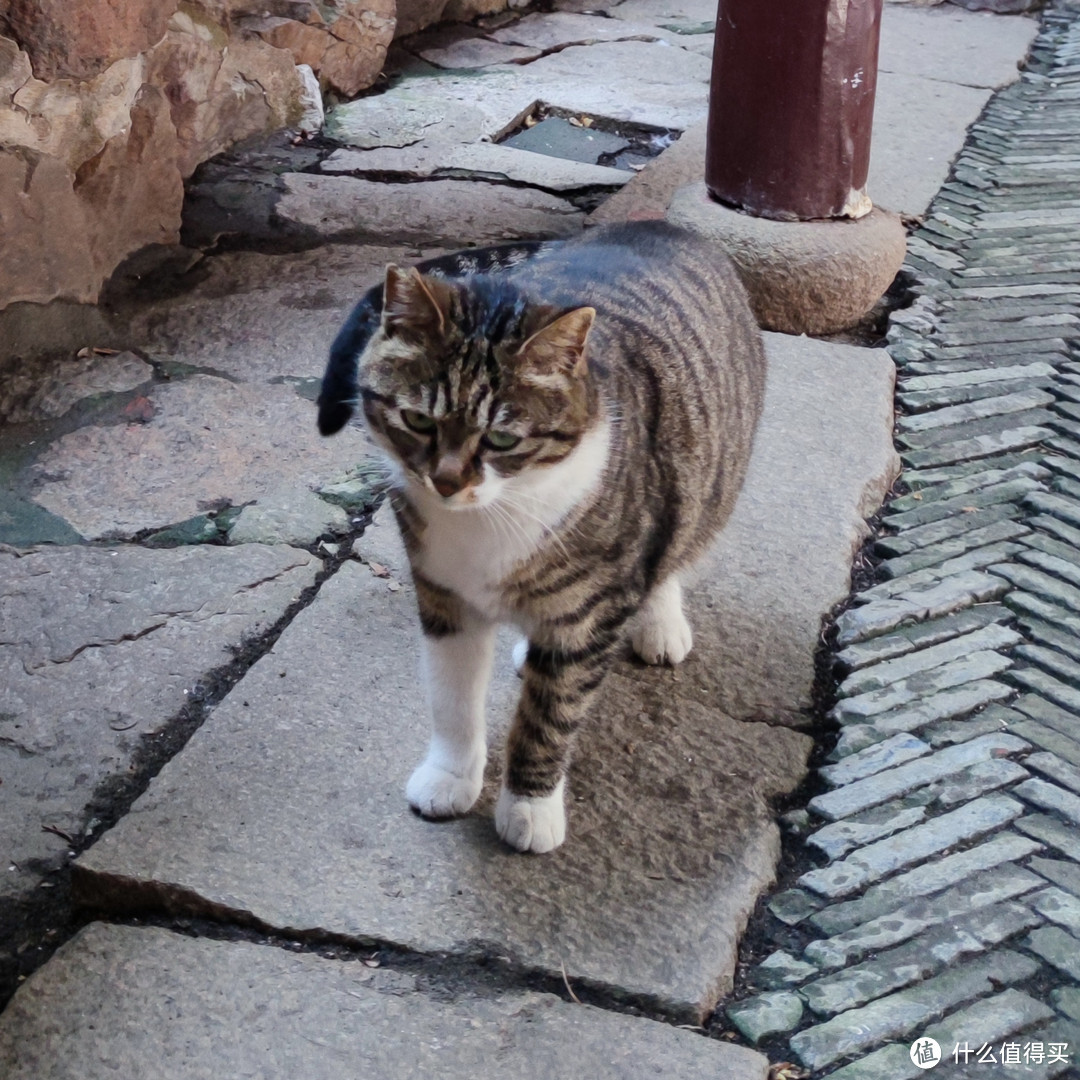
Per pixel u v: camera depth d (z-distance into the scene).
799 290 1.70
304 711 1.20
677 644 1.25
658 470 1.10
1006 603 1.33
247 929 1.06
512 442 1.01
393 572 1.33
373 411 1.05
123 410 1.51
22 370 1.55
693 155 2.15
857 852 1.12
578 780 1.16
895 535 1.41
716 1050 0.99
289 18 2.18
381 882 1.08
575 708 1.09
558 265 1.20
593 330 1.10
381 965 1.04
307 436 1.49
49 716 1.19
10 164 1.50
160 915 1.07
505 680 1.24
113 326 1.64
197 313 1.67
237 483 1.43
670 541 1.15
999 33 2.99
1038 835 1.13
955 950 1.06
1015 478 1.49
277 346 1.62
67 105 1.55
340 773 1.15
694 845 1.11
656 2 3.17
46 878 1.09
